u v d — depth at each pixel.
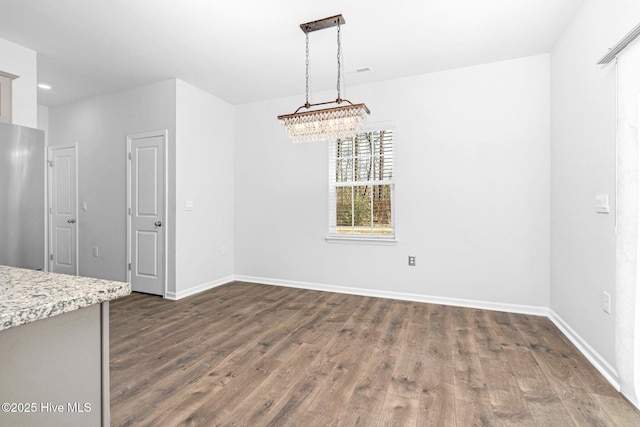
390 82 3.66
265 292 3.93
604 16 1.99
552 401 1.70
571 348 2.35
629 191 1.68
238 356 2.22
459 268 3.38
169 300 3.58
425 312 3.17
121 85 3.83
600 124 2.05
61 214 4.48
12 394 0.73
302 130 2.56
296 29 2.64
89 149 4.25
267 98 4.31
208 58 3.16
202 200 4.01
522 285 3.15
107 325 0.95
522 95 3.13
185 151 3.76
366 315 3.08
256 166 4.43
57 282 0.98
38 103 4.42
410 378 1.93
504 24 2.57
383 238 3.75
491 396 1.75
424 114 3.51
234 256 4.59
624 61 1.70
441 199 3.45
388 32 2.69
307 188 4.12
